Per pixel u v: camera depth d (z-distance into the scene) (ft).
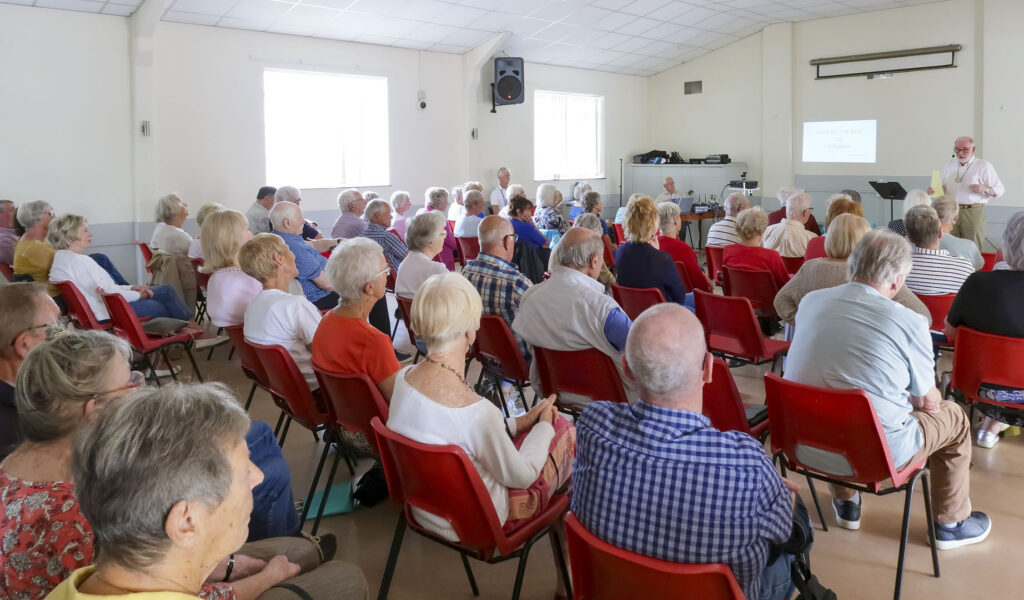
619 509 4.79
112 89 22.44
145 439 3.11
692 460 4.64
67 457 4.54
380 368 7.98
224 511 3.34
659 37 33.42
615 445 4.84
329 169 28.40
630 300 12.06
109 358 4.70
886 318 7.02
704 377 5.18
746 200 17.42
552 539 6.85
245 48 25.08
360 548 8.54
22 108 20.88
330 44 27.22
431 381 6.17
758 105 36.06
